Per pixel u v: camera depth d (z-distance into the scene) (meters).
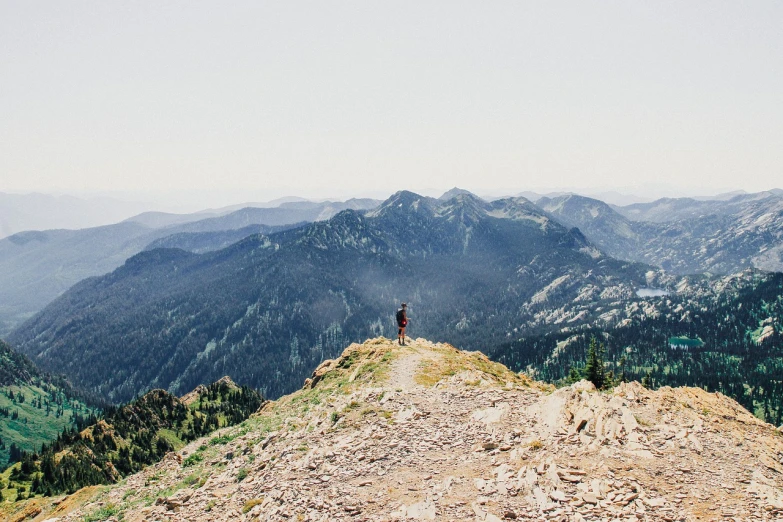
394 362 43.66
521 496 15.88
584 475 16.69
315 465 22.27
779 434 22.70
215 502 22.66
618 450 18.67
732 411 26.23
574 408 22.62
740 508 14.35
